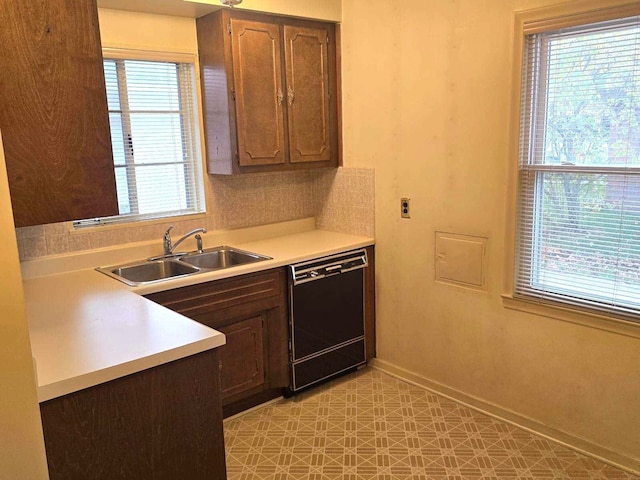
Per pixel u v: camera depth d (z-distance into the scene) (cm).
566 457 255
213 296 275
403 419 293
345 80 344
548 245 260
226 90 301
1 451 113
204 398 177
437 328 315
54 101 157
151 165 313
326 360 331
